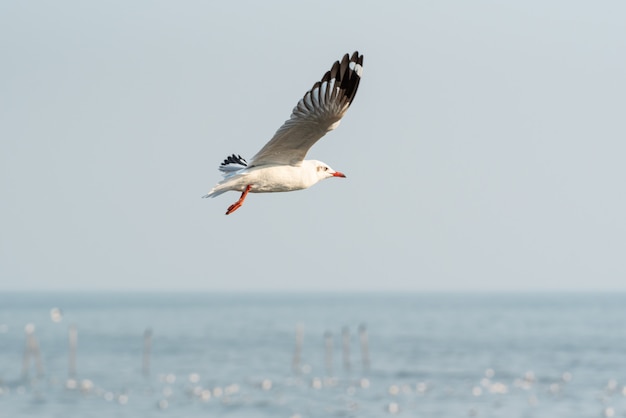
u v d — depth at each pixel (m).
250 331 142.00
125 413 56.03
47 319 184.50
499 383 69.00
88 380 71.38
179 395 63.38
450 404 58.69
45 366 83.25
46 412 56.44
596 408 56.44
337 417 53.84
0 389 66.19
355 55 13.09
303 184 14.80
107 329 147.25
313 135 13.74
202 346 108.25
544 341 115.50
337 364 85.62
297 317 198.12
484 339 119.81
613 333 132.12
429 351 100.62
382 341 117.06
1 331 140.00
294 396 62.72
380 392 64.69
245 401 60.34
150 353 98.00
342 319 186.00
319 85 12.91
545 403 58.81
